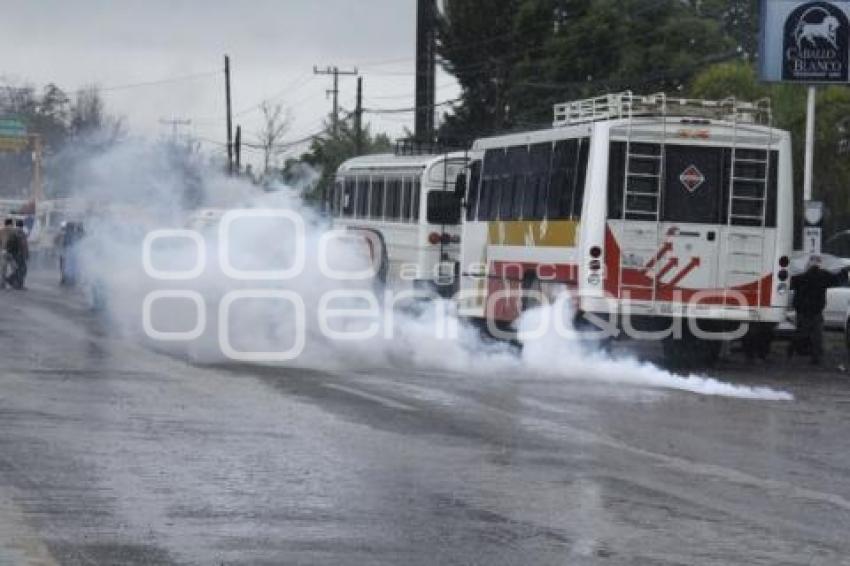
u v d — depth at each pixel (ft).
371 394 70.13
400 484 45.60
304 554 35.70
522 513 41.63
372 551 36.24
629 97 87.66
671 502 44.09
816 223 110.01
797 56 121.39
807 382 89.25
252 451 51.29
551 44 232.73
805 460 54.19
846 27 120.88
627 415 65.67
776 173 89.20
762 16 121.90
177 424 57.52
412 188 127.75
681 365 96.84
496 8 249.14
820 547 38.50
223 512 40.52
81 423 56.95
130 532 37.63
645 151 87.51
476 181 105.50
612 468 50.03
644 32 229.25
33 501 41.37
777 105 179.52
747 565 36.11
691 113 88.69
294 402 65.87
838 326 109.91
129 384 71.26
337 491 44.16
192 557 35.01
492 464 49.93
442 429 58.29
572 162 89.66
